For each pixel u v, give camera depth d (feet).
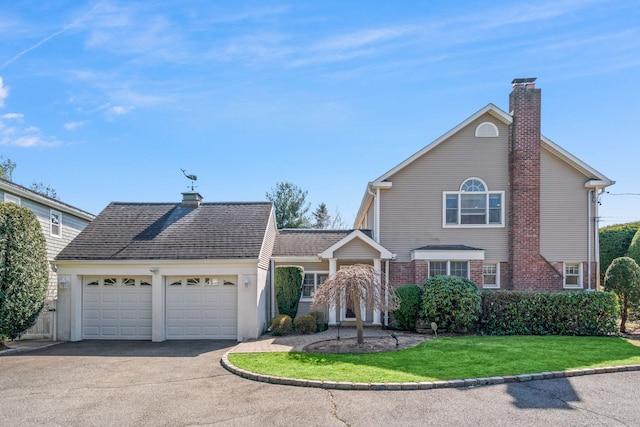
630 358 32.65
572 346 37.63
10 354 40.47
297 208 132.46
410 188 57.82
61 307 48.75
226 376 30.66
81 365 35.04
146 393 26.73
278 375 29.01
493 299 47.67
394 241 57.36
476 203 57.36
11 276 42.14
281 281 53.78
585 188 56.70
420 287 50.49
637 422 20.89
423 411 22.61
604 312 45.57
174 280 49.42
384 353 35.47
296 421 21.45
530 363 31.19
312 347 39.24
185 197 62.13
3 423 21.88
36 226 45.91
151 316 49.03
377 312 55.52
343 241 53.52
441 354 34.58
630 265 47.57
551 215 56.29
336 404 23.88
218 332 48.78
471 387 26.63
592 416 21.68
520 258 54.60
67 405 24.61
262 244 51.01
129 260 48.37
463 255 54.70
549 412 22.29
